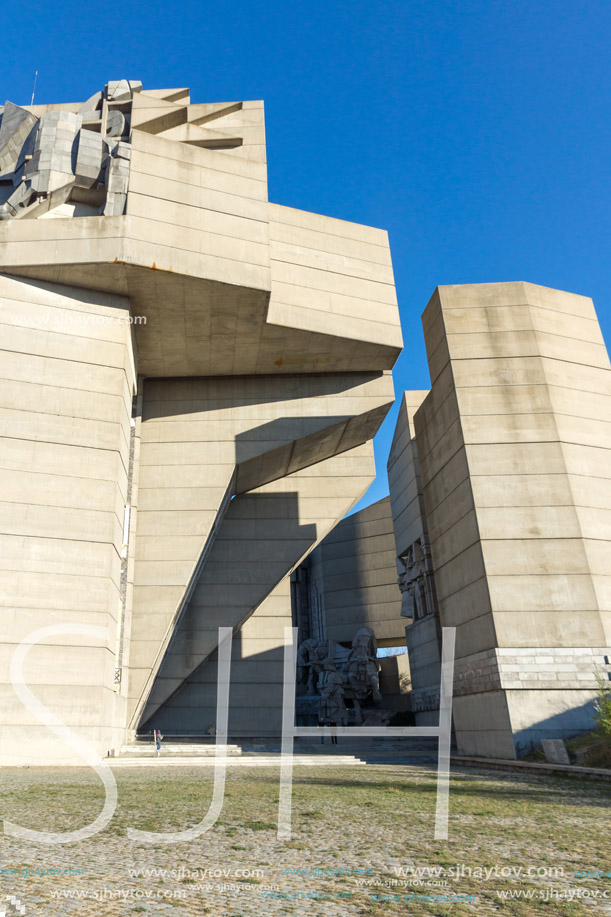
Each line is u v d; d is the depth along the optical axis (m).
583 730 18.69
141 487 26.58
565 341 24.16
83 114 25.53
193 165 23.22
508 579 20.55
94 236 20.94
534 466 21.91
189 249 21.86
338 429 28.88
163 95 27.19
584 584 20.34
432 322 25.67
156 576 25.44
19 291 20.59
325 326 25.38
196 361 26.83
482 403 22.97
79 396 20.30
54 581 18.30
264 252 23.02
